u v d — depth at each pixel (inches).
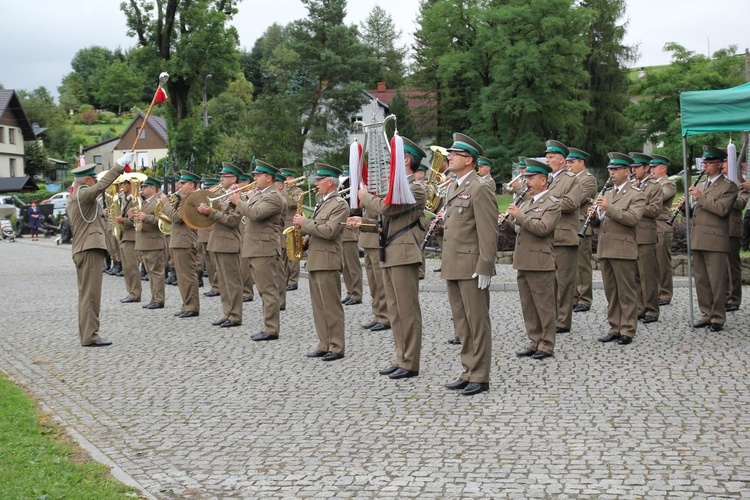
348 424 263.4
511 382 309.9
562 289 400.5
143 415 280.7
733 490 197.8
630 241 370.6
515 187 430.0
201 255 626.2
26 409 283.3
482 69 1952.5
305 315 486.3
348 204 370.3
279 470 223.8
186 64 1359.5
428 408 278.7
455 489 205.2
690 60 1770.4
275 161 1920.5
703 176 419.5
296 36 2133.4
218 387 316.2
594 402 277.9
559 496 198.1
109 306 544.1
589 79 1975.9
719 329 397.1
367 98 2130.9
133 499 197.5
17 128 2605.8
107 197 573.9
